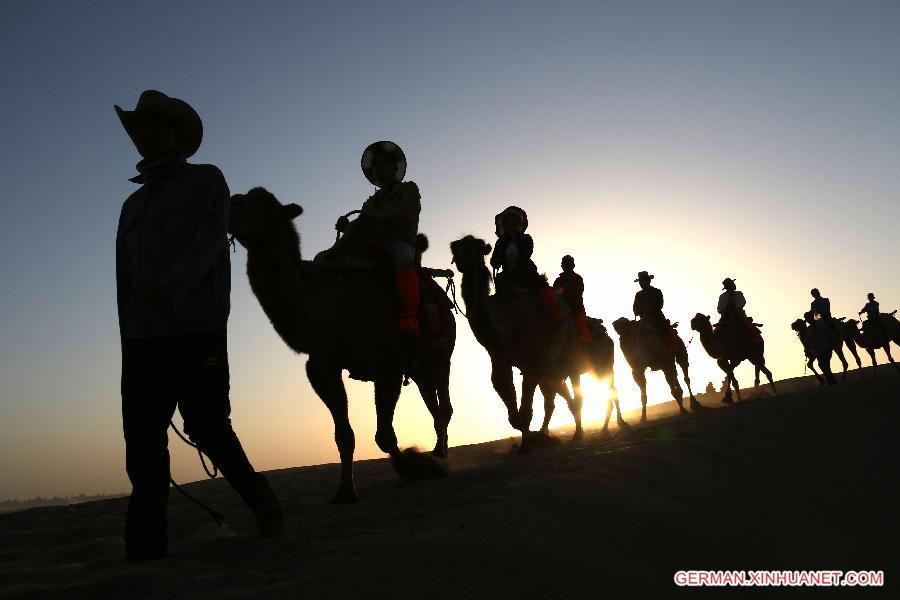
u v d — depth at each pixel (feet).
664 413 69.21
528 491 17.44
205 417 13.57
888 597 15.44
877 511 21.15
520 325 31.45
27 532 19.60
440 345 26.68
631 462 21.86
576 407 37.60
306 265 20.36
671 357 51.98
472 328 30.17
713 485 21.01
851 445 27.22
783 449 25.82
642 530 16.19
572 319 36.37
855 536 19.08
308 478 31.65
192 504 24.26
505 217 34.04
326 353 20.72
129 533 13.37
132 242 13.78
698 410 52.39
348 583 10.98
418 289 23.35
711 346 62.69
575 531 15.24
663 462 22.11
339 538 14.24
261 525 14.46
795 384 84.74
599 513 16.48
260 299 19.16
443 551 12.71
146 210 13.82
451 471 25.90
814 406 33.53
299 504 21.45
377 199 24.93
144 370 13.25
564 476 19.42
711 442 25.49
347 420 21.45
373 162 24.82
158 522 13.39
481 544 13.34
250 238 18.53
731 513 18.93
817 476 23.59
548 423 37.42
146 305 12.57
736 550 16.52
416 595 11.10
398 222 23.18
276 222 18.76
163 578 11.76
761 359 62.13
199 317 13.33
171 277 12.59
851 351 81.61
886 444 27.73
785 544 17.69
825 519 20.16
